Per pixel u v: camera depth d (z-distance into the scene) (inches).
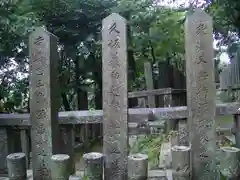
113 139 98.5
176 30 199.2
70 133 112.7
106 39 96.6
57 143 104.2
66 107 194.4
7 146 111.3
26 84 173.3
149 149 137.9
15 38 140.0
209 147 96.3
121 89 96.9
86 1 162.2
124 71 96.2
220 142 131.0
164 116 105.3
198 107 95.7
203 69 94.8
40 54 98.2
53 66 100.9
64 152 112.0
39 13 159.8
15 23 128.2
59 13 163.0
